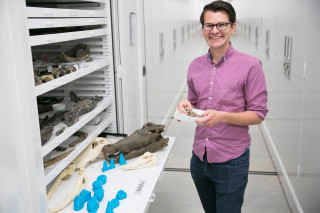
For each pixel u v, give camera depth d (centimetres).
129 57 259
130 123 268
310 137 236
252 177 354
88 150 198
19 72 125
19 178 135
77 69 193
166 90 500
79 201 152
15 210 139
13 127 129
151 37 394
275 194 320
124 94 251
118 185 171
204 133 185
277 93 391
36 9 149
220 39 170
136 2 274
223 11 167
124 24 242
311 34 235
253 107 177
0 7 119
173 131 495
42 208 142
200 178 200
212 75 179
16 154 132
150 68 395
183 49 654
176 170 371
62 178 180
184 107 188
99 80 242
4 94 127
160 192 325
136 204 154
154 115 426
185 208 297
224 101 178
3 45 123
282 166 339
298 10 280
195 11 805
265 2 524
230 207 190
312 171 233
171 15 523
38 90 146
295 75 291
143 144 204
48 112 214
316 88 221
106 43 234
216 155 183
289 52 320
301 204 259
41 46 239
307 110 246
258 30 625
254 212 290
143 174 182
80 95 246
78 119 192
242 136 182
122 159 193
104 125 229
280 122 364
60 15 169
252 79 174
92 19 207
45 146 154
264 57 529
